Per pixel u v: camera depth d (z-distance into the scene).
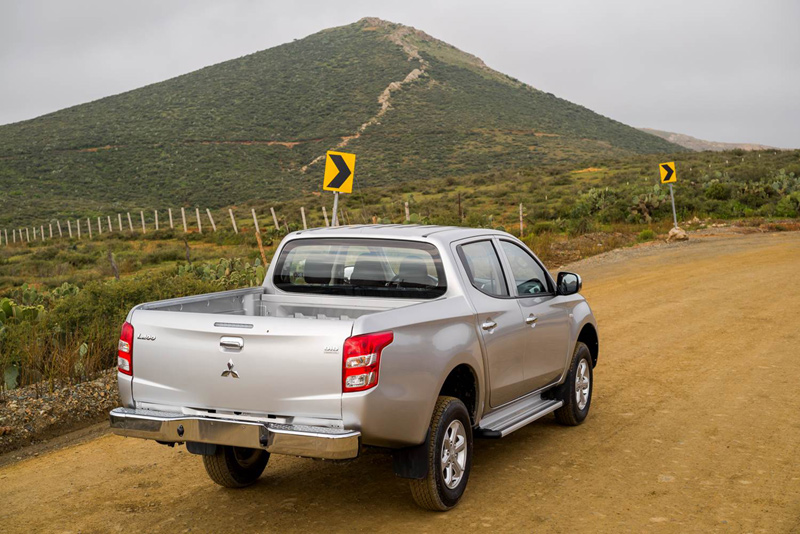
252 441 4.07
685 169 60.69
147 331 4.44
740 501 4.73
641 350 9.78
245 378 4.16
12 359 8.34
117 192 99.75
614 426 6.56
